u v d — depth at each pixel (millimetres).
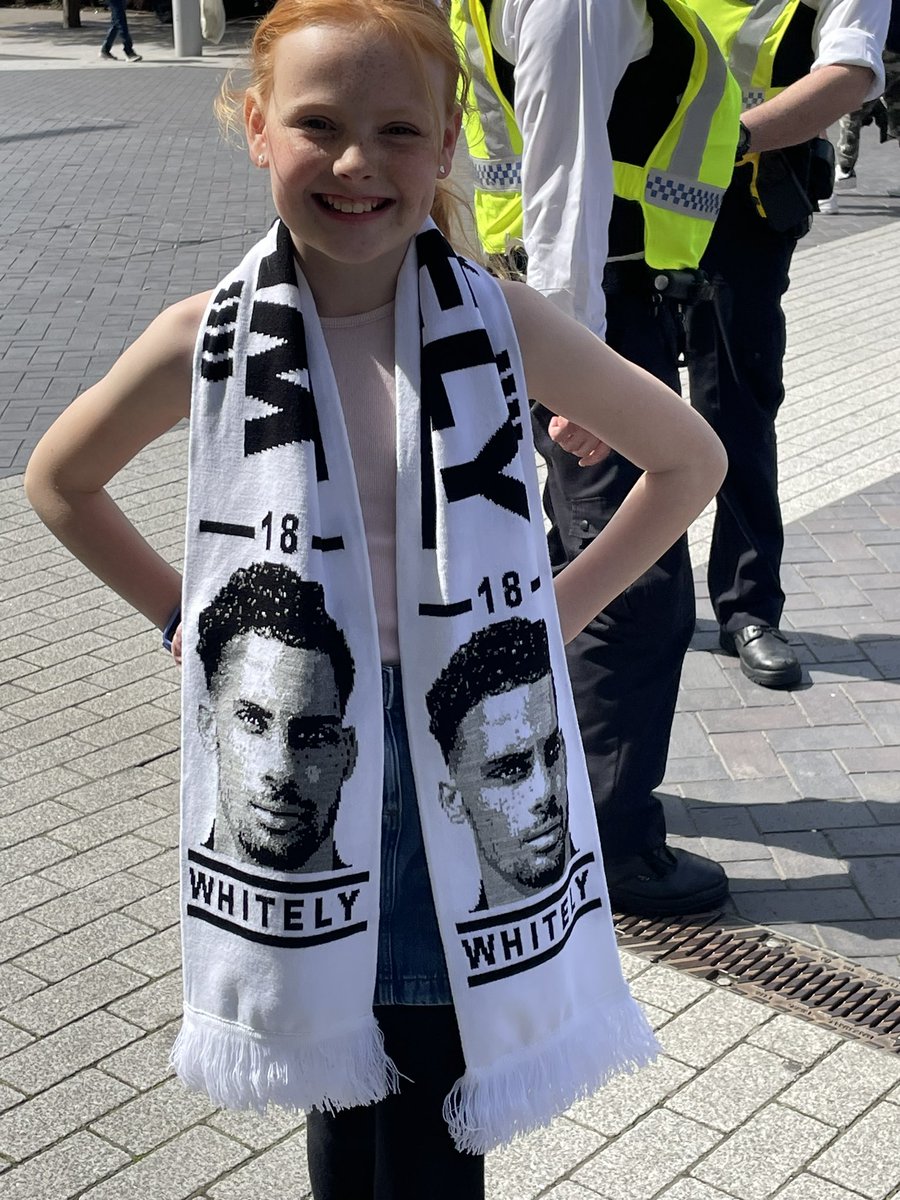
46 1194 2494
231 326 1653
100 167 13672
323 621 1621
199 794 1708
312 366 1640
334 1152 1962
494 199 3203
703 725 4133
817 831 3621
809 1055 2830
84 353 8016
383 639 1671
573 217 2715
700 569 5203
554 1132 2625
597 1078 1799
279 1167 2559
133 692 4402
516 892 1699
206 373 1659
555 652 1751
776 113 3525
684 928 3256
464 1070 1793
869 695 4297
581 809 1813
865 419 6711
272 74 1609
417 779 1664
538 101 2703
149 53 22391
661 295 3078
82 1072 2803
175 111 16953
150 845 3594
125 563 1855
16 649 4672
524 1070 1728
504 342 1685
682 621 3094
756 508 4336
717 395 4203
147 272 9812
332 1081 1694
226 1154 2590
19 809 3752
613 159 2986
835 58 3545
